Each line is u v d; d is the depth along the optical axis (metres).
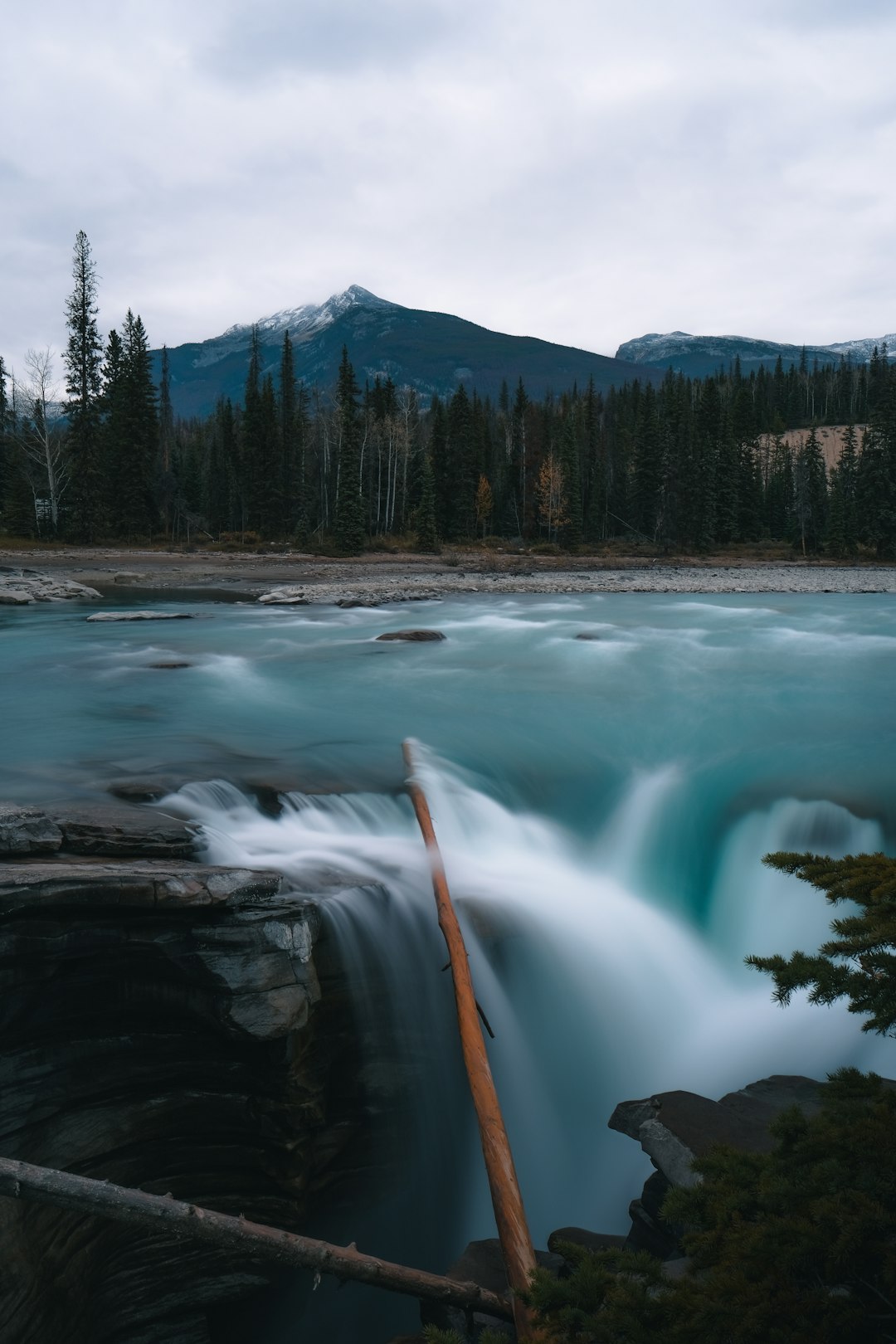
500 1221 4.86
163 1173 5.87
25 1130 5.42
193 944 5.73
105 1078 5.70
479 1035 5.89
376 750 11.66
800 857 3.83
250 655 20.39
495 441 102.00
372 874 7.43
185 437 128.38
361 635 24.42
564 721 14.23
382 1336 6.18
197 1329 5.72
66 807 8.02
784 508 99.06
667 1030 7.99
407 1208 6.67
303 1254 4.46
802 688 17.47
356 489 64.12
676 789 11.23
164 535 71.44
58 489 65.00
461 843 9.46
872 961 3.46
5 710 13.80
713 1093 7.34
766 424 163.50
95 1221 5.33
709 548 82.12
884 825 9.99
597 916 8.55
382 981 6.80
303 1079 5.95
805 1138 3.36
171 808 8.58
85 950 5.58
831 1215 2.94
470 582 46.50
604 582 49.56
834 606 36.34
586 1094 7.53
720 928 9.52
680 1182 5.00
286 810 9.09
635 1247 5.13
